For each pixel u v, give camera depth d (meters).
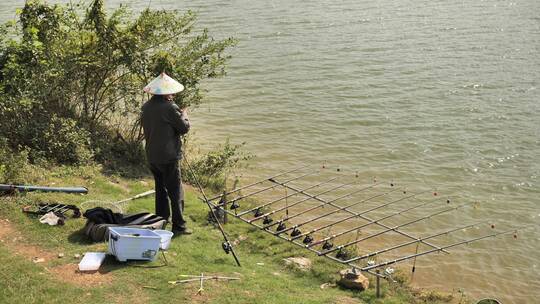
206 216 10.09
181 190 8.72
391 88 21.42
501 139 17.00
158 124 8.05
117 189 10.55
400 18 32.59
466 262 10.95
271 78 22.61
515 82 21.75
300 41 28.23
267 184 13.77
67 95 12.11
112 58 12.20
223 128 17.55
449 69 23.45
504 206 13.38
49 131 11.09
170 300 6.67
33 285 6.65
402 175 14.88
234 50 26.66
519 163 15.54
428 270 10.50
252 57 25.55
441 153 16.16
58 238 7.88
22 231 7.94
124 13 13.78
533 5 34.22
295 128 17.78
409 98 20.39
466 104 19.73
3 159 9.72
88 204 9.19
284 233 10.10
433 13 33.59
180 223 8.77
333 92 21.05
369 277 8.80
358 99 20.31
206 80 22.09
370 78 22.58
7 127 10.90
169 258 7.69
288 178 14.30
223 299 6.84
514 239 11.93
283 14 34.22
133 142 12.94
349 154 16.06
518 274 10.71
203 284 7.11
